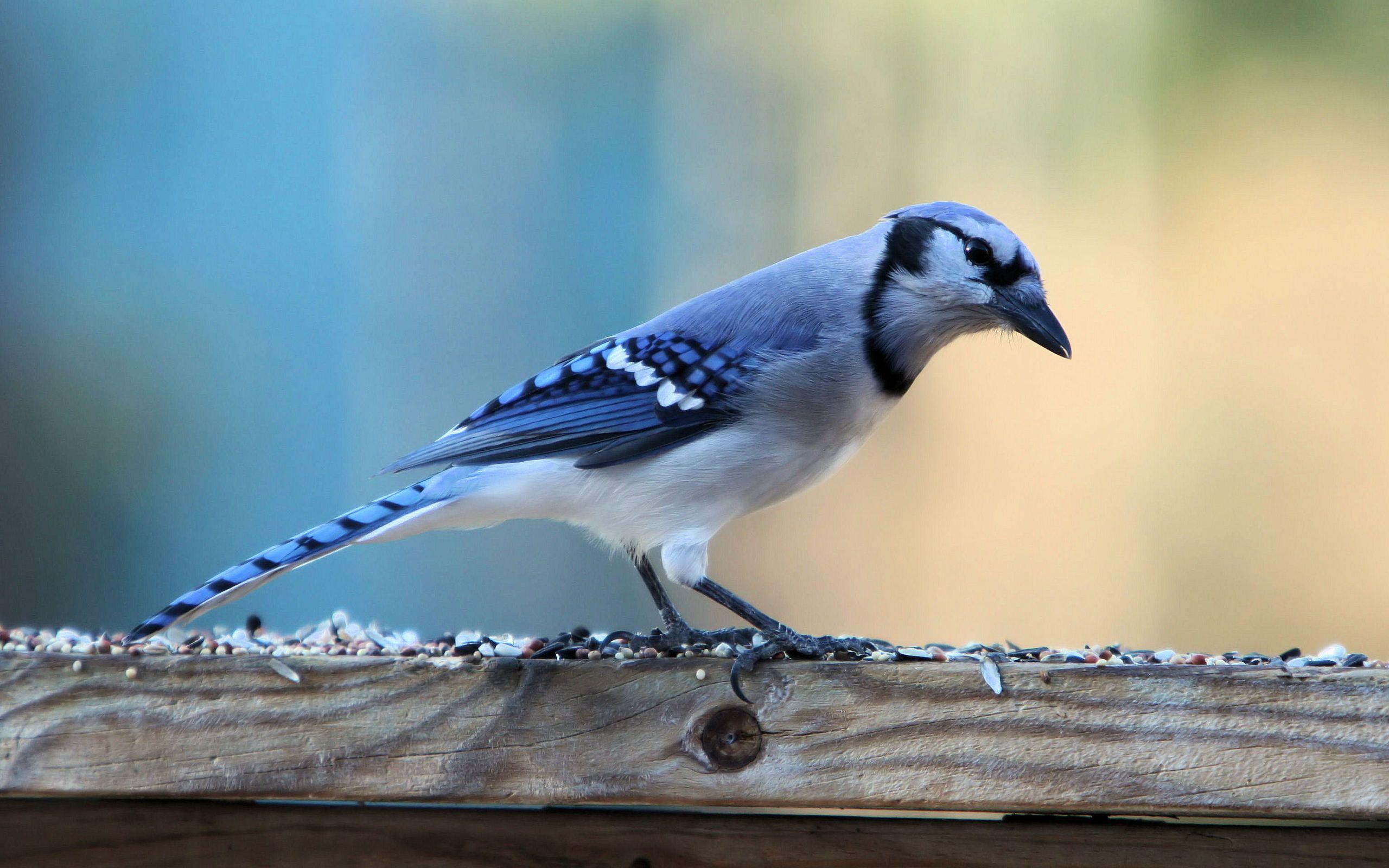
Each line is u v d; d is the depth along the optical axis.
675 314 6.60
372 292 13.38
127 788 4.71
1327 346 13.95
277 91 13.09
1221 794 4.56
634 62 14.15
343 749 4.73
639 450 6.30
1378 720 4.51
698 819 4.94
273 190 13.05
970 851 4.86
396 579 12.98
